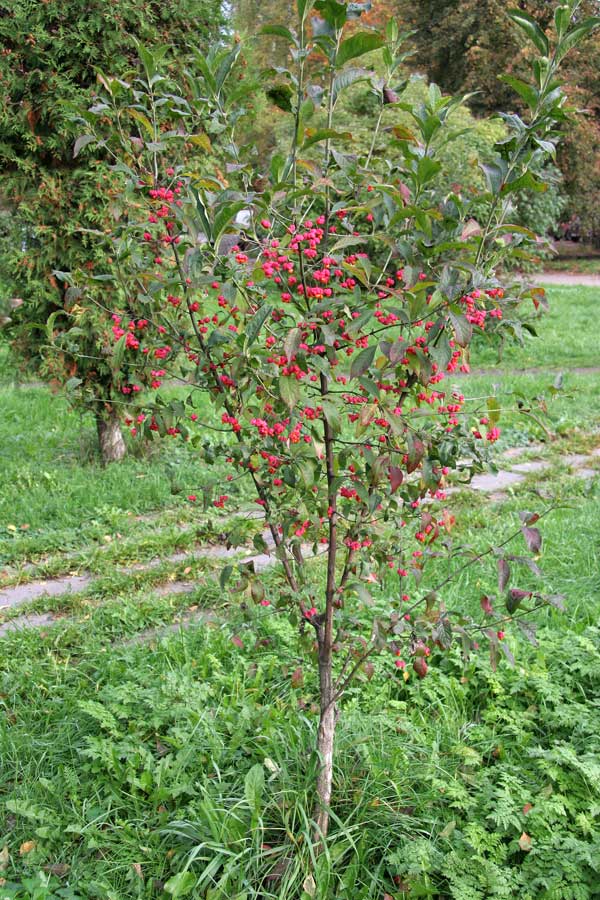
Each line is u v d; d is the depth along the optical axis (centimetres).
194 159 638
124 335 257
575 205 2417
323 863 247
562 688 337
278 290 253
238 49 235
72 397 290
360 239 220
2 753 311
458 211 241
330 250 218
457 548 263
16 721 335
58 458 732
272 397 237
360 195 259
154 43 636
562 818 270
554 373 1052
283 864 255
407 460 218
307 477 231
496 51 2200
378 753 297
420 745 306
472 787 288
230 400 246
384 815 271
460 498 597
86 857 269
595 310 1588
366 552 263
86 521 586
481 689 351
